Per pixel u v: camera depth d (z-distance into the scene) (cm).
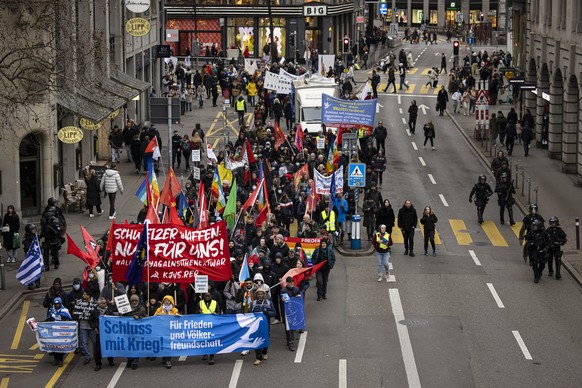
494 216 4244
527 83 5897
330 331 2788
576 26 4878
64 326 2495
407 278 3334
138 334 2500
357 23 11331
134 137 5100
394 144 5769
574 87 4984
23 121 3912
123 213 4159
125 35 5531
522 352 2609
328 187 3734
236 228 3297
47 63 3478
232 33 9712
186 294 2770
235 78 7056
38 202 4106
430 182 4847
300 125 5162
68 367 2536
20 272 3053
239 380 2419
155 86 6862
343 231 3800
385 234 3278
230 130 6044
